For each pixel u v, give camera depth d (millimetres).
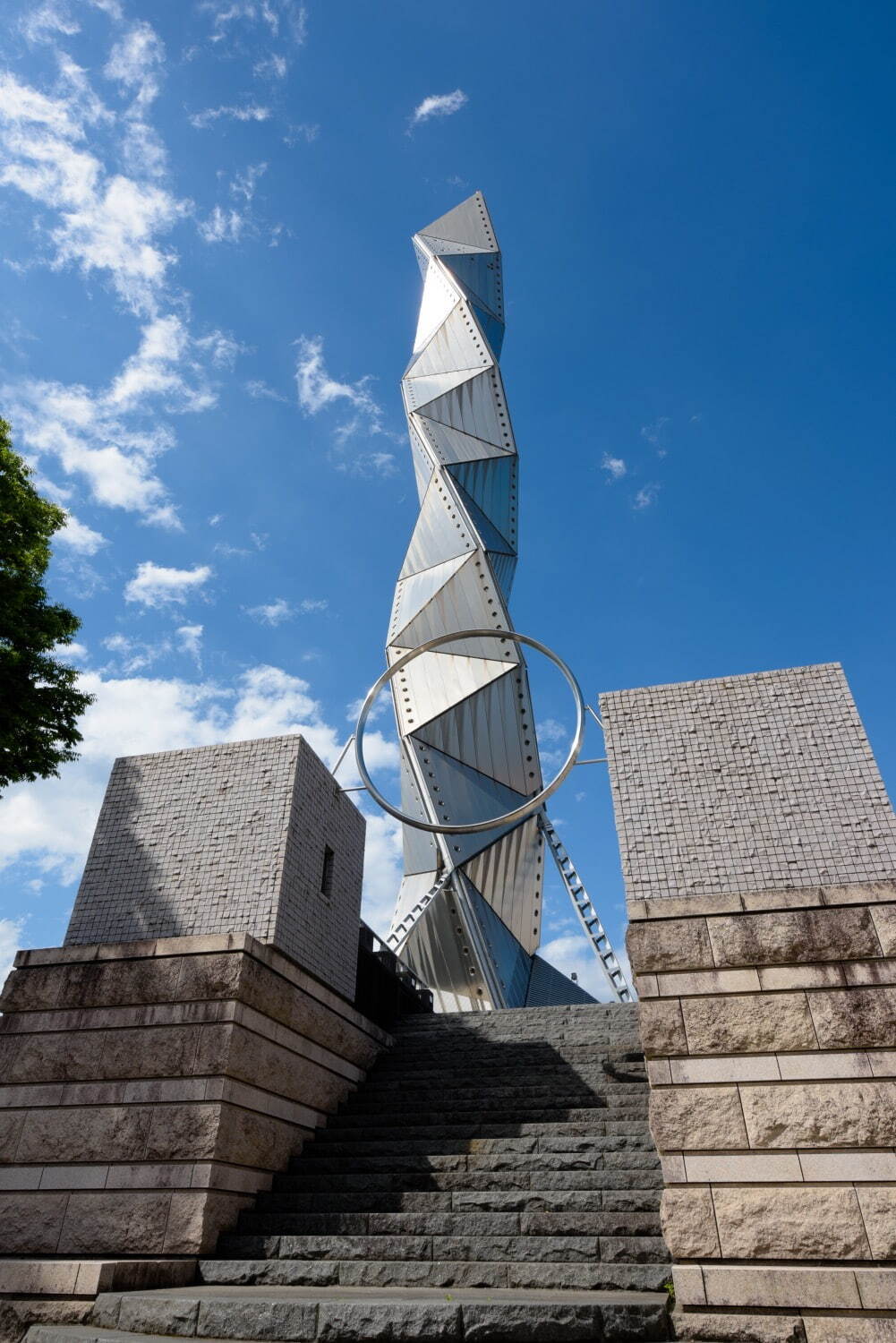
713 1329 6000
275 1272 7500
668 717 10039
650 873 8922
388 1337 5754
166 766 12609
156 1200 8266
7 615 12531
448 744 37219
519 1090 10859
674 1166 7023
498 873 36188
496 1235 7688
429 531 43812
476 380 51125
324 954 12000
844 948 7641
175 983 9523
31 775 13242
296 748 12234
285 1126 9836
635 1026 12711
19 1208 8500
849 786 9016
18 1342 6680
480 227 63938
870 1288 6102
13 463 13648
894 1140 6770
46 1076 9234
